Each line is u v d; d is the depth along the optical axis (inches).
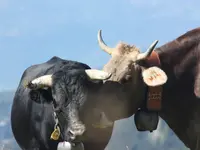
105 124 653.3
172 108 685.3
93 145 676.7
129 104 661.3
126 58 658.2
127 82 653.3
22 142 715.4
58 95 644.1
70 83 647.1
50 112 675.4
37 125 689.0
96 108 648.4
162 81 642.2
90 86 650.2
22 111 707.4
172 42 689.0
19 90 722.2
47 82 653.9
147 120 666.2
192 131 681.6
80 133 627.8
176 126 690.2
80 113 640.4
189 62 682.2
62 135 645.3
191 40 685.3
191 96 681.0
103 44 679.1
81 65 691.4
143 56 655.1
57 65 700.7
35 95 663.8
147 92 664.4
